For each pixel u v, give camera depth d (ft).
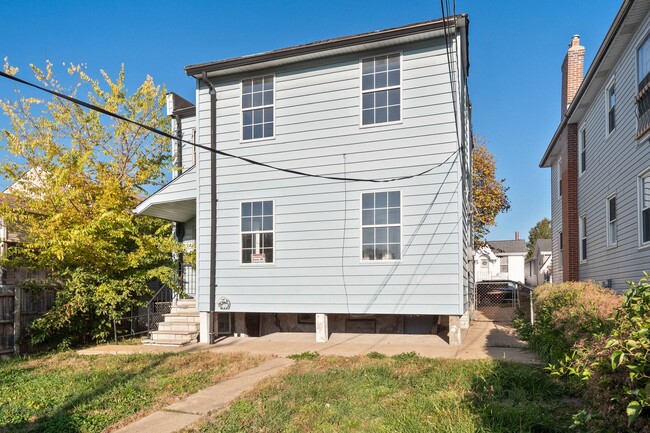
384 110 31.99
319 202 32.86
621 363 7.89
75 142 48.06
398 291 30.68
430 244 30.27
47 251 33.27
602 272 39.81
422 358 25.39
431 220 30.35
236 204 34.94
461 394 17.56
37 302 32.37
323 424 15.07
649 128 27.63
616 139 35.45
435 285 30.01
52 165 42.37
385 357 26.25
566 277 51.34
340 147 32.68
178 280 42.09
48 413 17.34
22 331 30.78
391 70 31.99
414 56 31.40
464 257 33.55
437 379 20.18
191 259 39.81
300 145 33.60
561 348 21.03
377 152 31.81
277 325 39.01
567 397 17.38
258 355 28.12
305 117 33.65
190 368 24.86
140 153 50.90
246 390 19.93
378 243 31.42
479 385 18.63
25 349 30.94
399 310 30.58
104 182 42.01
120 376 23.09
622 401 8.30
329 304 32.09
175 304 39.99
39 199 38.93
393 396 17.99
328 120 33.09
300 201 33.30
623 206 33.78
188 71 35.78
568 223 49.88
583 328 17.85
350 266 31.78
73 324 32.96
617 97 35.06
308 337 35.58
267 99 34.99
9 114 45.47
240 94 35.55
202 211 35.65
